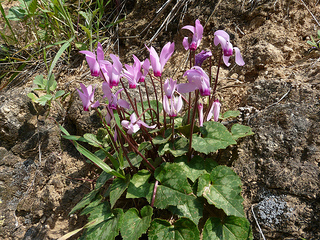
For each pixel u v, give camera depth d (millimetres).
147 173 287
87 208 291
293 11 370
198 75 232
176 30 453
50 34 493
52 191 368
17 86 465
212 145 266
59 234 343
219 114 320
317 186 240
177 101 267
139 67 262
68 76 460
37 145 401
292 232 234
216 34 257
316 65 313
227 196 251
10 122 397
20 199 381
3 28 521
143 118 320
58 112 419
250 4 399
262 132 289
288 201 245
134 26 482
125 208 316
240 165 283
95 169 368
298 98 293
